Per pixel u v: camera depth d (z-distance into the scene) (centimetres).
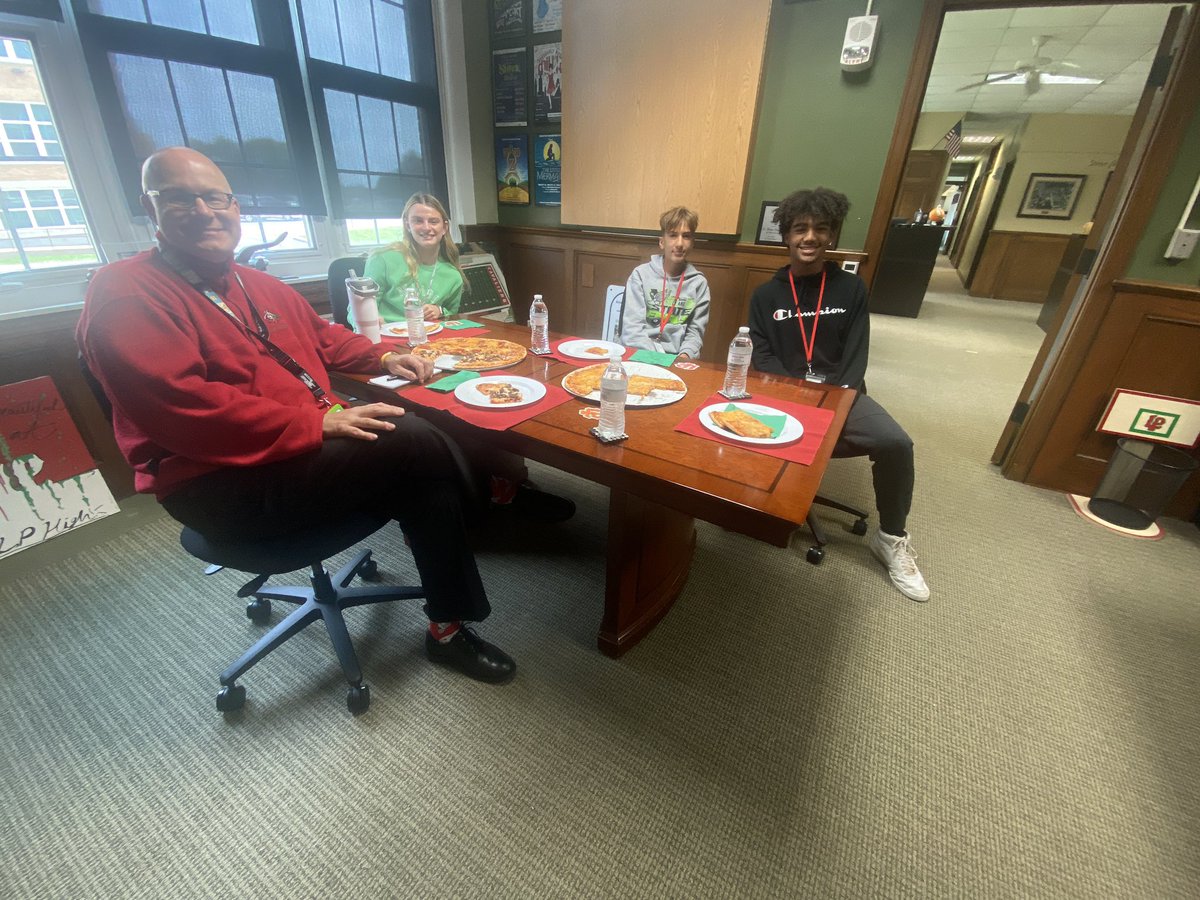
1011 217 730
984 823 108
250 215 235
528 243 363
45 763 114
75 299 185
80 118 181
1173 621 164
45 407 173
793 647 150
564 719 126
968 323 588
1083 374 219
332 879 96
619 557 126
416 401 127
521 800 109
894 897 96
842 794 112
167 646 144
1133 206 194
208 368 105
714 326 310
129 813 105
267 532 107
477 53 317
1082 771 119
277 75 226
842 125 251
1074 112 676
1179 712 134
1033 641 155
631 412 122
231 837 102
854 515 211
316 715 126
